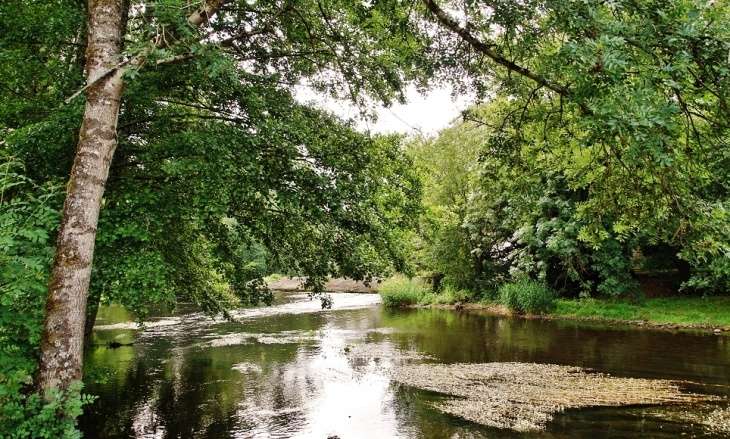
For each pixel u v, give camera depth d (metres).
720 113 4.76
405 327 20.78
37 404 4.29
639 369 12.26
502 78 6.74
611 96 4.03
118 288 6.40
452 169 28.78
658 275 27.44
